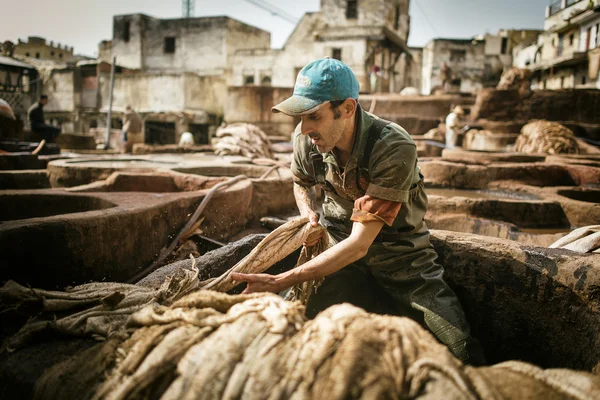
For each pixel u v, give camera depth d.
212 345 1.35
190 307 1.61
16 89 24.67
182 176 5.30
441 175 7.77
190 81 30.70
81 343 1.76
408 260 2.61
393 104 18.28
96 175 5.68
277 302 1.53
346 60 29.47
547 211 5.24
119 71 33.72
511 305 2.59
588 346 2.16
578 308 2.28
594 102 17.16
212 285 2.02
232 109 19.61
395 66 34.78
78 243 2.85
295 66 32.09
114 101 32.22
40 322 1.82
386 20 29.34
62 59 40.88
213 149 12.48
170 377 1.35
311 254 2.56
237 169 6.62
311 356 1.28
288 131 19.28
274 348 1.33
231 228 4.75
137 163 6.81
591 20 25.00
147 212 3.56
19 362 1.62
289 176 6.14
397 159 2.16
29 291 2.02
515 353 2.60
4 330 1.97
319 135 2.21
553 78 31.16
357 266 2.78
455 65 43.19
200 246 4.10
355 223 2.23
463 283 2.77
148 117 30.38
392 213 2.18
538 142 12.97
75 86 32.41
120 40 36.72
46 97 13.04
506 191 7.19
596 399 1.19
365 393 1.18
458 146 16.19
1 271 2.48
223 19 34.34
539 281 2.46
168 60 36.00
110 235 3.12
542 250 2.53
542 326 2.46
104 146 22.22
